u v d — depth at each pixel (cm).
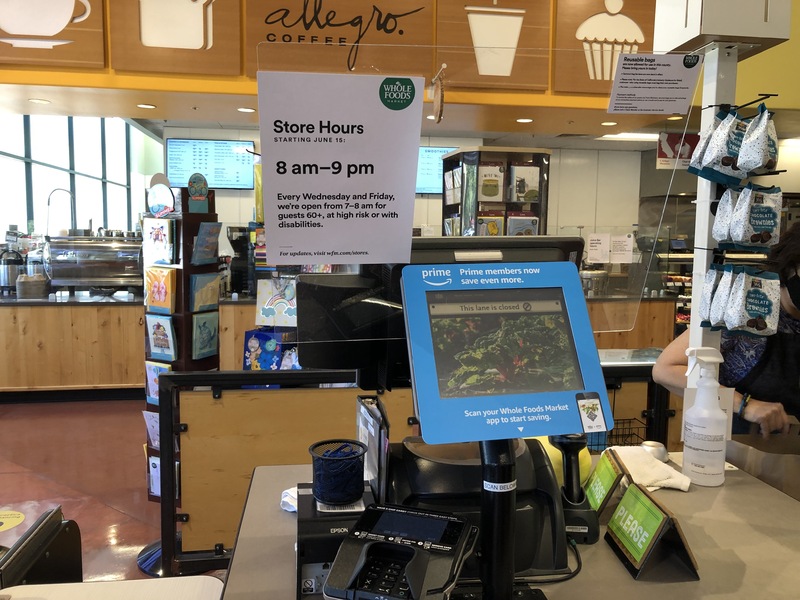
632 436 268
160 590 108
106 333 539
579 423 82
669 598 89
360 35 245
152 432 310
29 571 117
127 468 396
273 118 82
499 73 209
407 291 85
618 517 105
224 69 269
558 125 292
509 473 81
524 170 451
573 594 90
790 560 99
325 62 86
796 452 138
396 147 86
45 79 263
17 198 750
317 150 85
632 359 280
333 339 105
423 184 740
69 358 537
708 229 134
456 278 87
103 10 263
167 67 268
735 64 128
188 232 302
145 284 313
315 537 88
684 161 139
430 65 103
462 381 81
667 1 133
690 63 119
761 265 145
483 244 98
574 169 577
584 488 117
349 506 96
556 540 96
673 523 94
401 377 104
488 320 86
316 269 104
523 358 85
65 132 897
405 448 104
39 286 547
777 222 123
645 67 120
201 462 259
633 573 95
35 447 434
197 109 310
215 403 256
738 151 122
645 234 133
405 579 75
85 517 328
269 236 88
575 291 91
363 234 90
